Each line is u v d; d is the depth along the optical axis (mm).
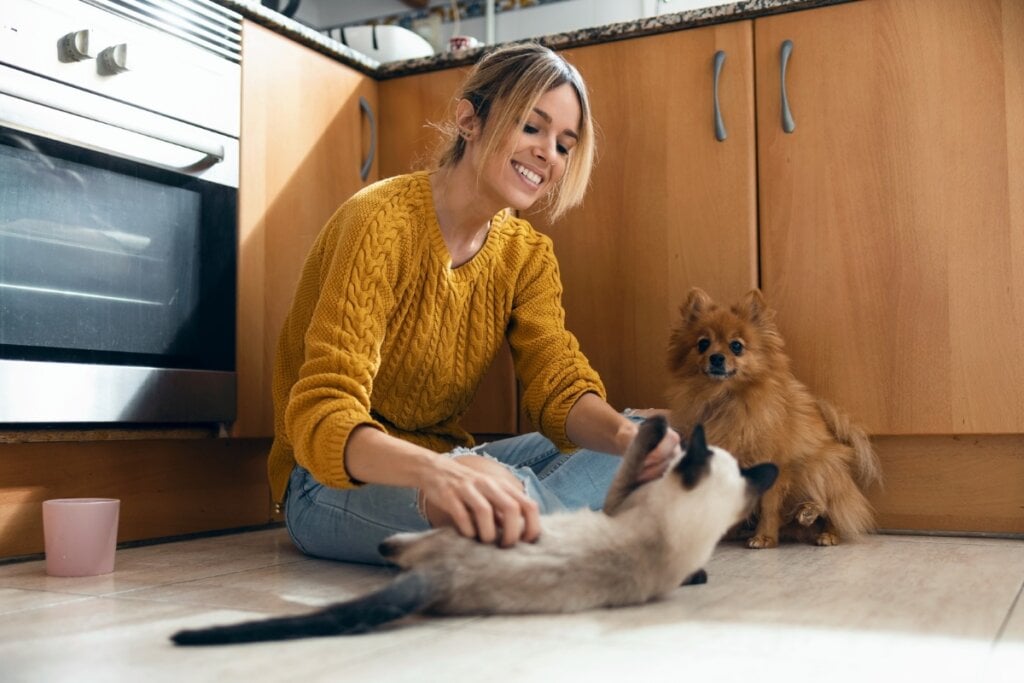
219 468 2139
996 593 1332
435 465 1203
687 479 1196
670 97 2172
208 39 2006
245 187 2088
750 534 2016
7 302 1626
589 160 1737
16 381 1624
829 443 1984
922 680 884
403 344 1633
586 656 966
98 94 1758
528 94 1556
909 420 1968
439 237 1624
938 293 1945
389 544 1170
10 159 1628
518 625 1104
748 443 1968
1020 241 1881
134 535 1937
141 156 1833
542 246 1878
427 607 1135
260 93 2133
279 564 1679
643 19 2184
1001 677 893
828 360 2033
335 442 1309
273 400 1996
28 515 1737
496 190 1581
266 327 2139
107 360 1802
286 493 1812
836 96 2027
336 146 2365
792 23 2064
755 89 2105
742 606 1229
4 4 1597
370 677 889
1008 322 1892
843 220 2021
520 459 1863
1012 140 1889
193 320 1976
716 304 2053
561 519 1200
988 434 1936
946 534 2004
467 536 1142
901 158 1974
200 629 1013
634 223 2203
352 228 1537
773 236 2082
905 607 1229
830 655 976
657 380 2176
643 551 1173
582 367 1771
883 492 2055
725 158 2121
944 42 1941
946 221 1938
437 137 2426
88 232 1762
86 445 1842
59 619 1199
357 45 2613
